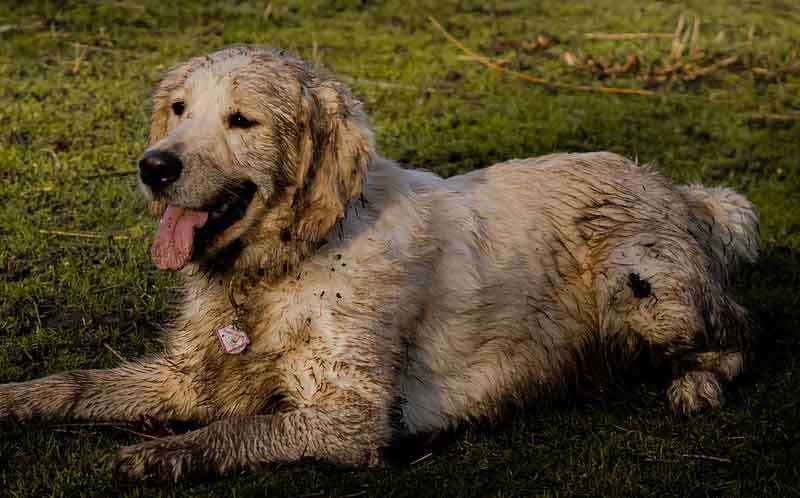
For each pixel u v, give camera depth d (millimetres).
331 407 4711
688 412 5465
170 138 4645
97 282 6656
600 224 5727
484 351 5371
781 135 10398
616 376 5773
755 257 6453
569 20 14453
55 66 11133
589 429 5266
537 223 5617
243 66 4801
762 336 6273
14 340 5875
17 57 11336
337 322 4797
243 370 4977
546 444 5078
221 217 4781
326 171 4809
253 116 4715
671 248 5598
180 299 6242
